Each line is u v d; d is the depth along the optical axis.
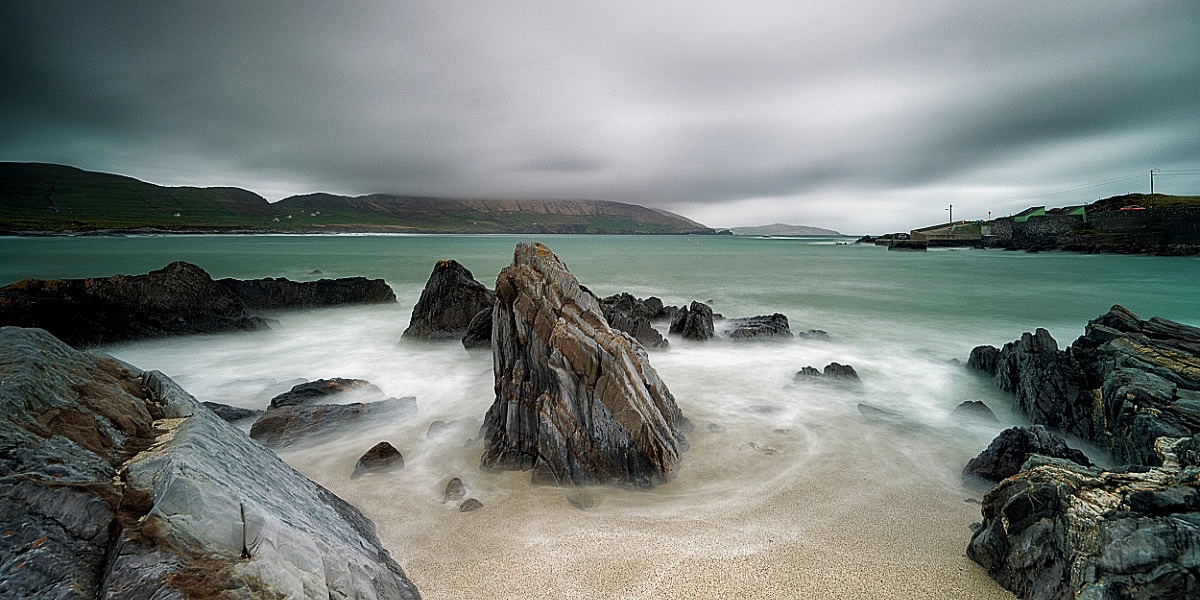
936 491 10.84
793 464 12.12
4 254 78.44
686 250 140.12
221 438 7.51
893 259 100.94
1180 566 6.28
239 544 5.35
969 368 21.47
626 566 8.04
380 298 38.66
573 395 11.80
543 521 9.49
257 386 18.94
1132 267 78.31
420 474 11.55
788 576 7.80
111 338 23.94
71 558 4.94
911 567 8.06
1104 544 6.73
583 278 62.56
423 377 20.52
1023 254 117.31
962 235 161.38
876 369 21.78
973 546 8.16
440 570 7.98
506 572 7.92
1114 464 12.95
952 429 14.66
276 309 34.97
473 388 18.89
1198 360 14.58
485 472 11.61
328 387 16.48
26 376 6.52
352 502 10.18
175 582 4.70
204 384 19.25
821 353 24.48
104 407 6.98
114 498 5.61
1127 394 13.25
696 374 20.52
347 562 6.31
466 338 25.05
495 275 60.88
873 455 12.70
